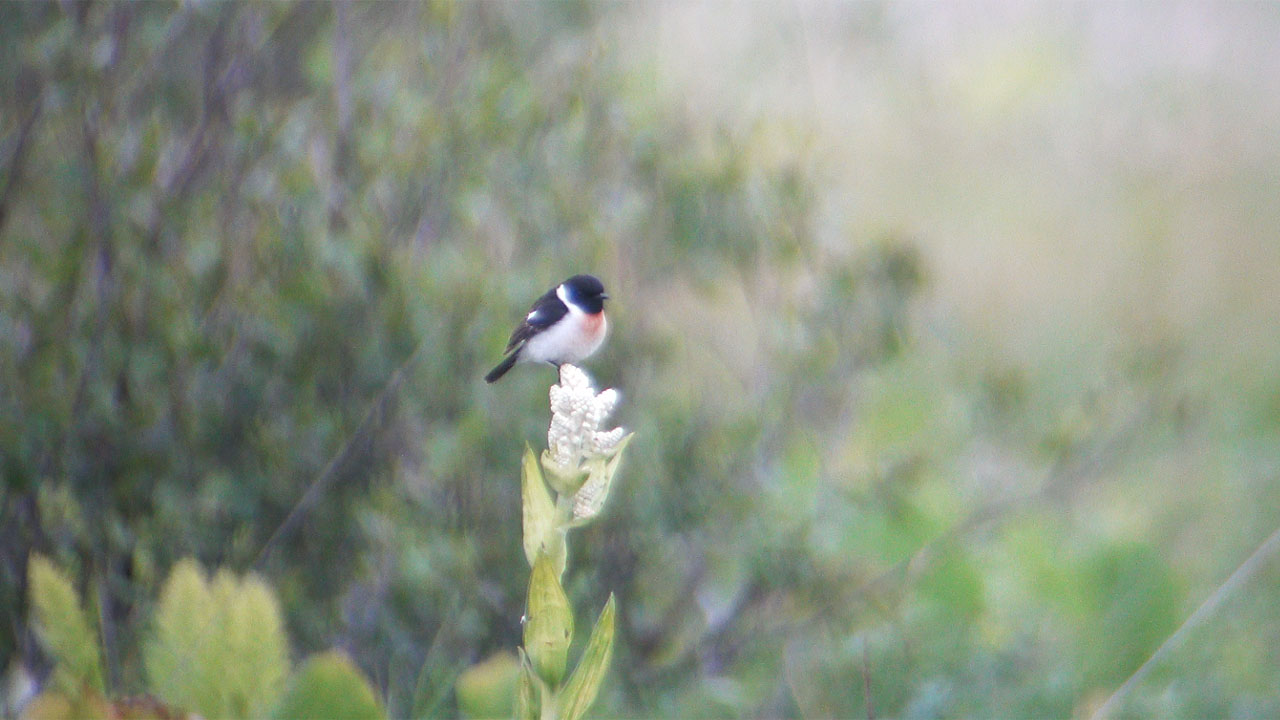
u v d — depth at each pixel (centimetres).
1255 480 1369
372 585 956
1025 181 2141
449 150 975
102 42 945
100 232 923
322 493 963
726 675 1040
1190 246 1998
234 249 990
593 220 1032
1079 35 2319
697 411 1134
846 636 936
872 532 949
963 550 921
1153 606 778
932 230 1973
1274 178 2103
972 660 841
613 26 1366
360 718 380
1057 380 1568
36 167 998
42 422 882
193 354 913
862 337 1133
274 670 382
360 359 938
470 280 958
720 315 1299
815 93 1653
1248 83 2284
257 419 948
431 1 1031
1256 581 1108
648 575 1088
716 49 1564
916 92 2048
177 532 895
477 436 948
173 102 1034
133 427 912
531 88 1055
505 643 984
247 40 1035
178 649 381
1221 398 1529
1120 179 2170
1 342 915
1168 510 1305
